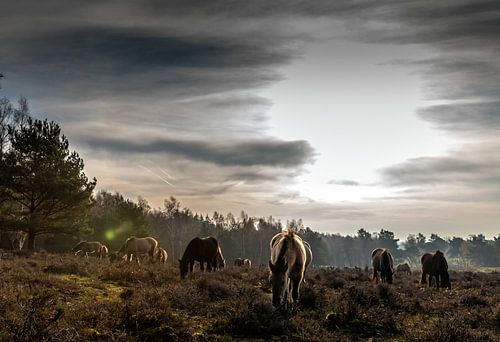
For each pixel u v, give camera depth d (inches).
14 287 410.6
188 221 4151.1
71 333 264.8
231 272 778.8
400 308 487.5
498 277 1320.1
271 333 342.3
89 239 2033.7
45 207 1342.3
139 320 314.2
